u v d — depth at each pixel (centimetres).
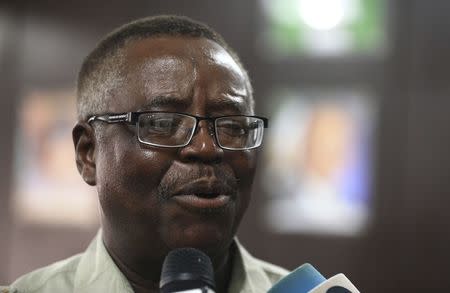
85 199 862
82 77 185
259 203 796
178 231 162
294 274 165
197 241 162
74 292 185
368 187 779
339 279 162
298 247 790
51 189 869
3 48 885
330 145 786
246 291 190
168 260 138
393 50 780
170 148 161
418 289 771
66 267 195
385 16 782
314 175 789
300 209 790
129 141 164
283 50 802
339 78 789
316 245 788
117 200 168
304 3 798
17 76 882
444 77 771
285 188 793
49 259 866
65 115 872
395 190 775
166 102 163
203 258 138
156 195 163
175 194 161
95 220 859
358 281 780
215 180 162
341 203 782
